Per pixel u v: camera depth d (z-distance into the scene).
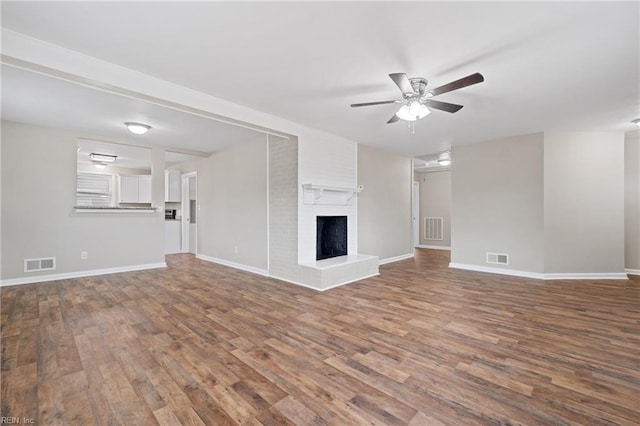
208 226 6.45
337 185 4.94
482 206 5.29
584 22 1.93
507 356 2.21
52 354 2.21
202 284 4.30
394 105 3.45
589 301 3.51
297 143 4.32
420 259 6.66
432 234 8.77
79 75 2.34
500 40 2.15
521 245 4.89
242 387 1.83
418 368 2.05
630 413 1.60
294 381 1.89
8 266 4.15
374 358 2.18
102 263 4.94
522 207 4.88
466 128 4.44
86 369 2.01
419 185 8.97
